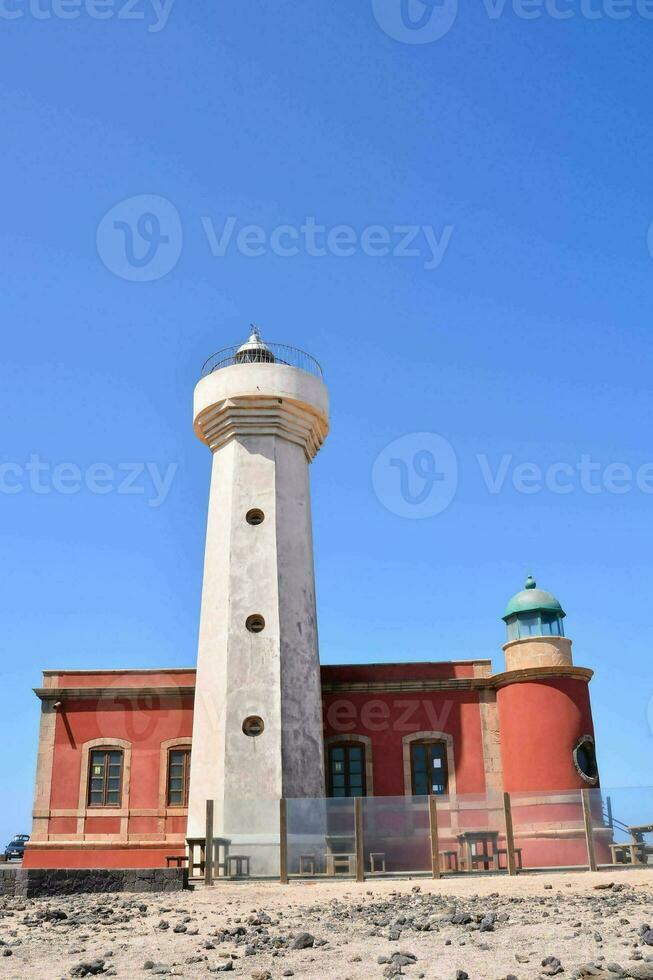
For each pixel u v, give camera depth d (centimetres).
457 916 1470
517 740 3041
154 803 3120
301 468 3269
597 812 2427
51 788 3147
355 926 1495
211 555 3166
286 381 3228
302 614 3058
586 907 1616
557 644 3142
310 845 2331
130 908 1767
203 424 3312
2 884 2000
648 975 1049
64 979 1159
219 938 1413
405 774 3141
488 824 2395
